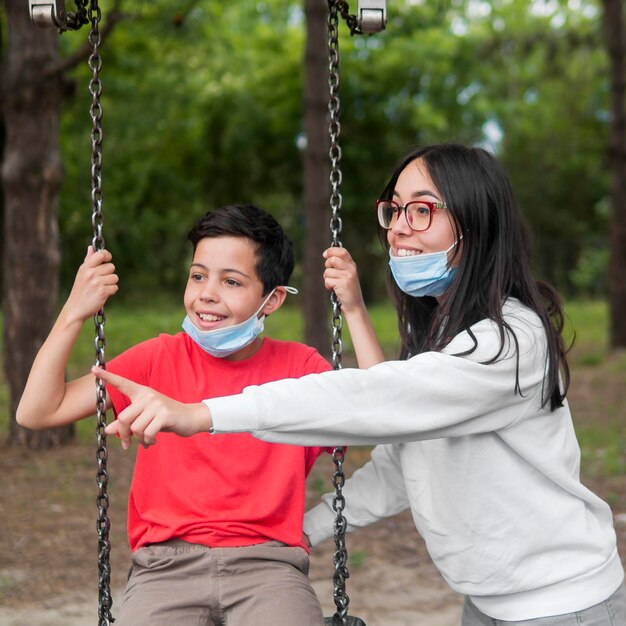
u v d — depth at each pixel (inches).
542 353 82.2
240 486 89.0
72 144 754.8
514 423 81.7
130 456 279.1
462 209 84.7
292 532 89.8
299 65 796.6
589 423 330.6
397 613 166.6
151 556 87.2
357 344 95.5
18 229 278.2
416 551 201.0
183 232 963.3
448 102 820.0
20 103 272.7
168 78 767.1
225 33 800.3
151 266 923.4
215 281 89.3
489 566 82.6
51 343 84.8
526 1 773.9
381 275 1001.5
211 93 831.1
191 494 88.6
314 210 399.5
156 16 385.4
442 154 87.3
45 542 203.2
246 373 94.0
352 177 829.8
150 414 70.3
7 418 327.9
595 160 957.2
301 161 873.5
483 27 819.4
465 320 83.7
